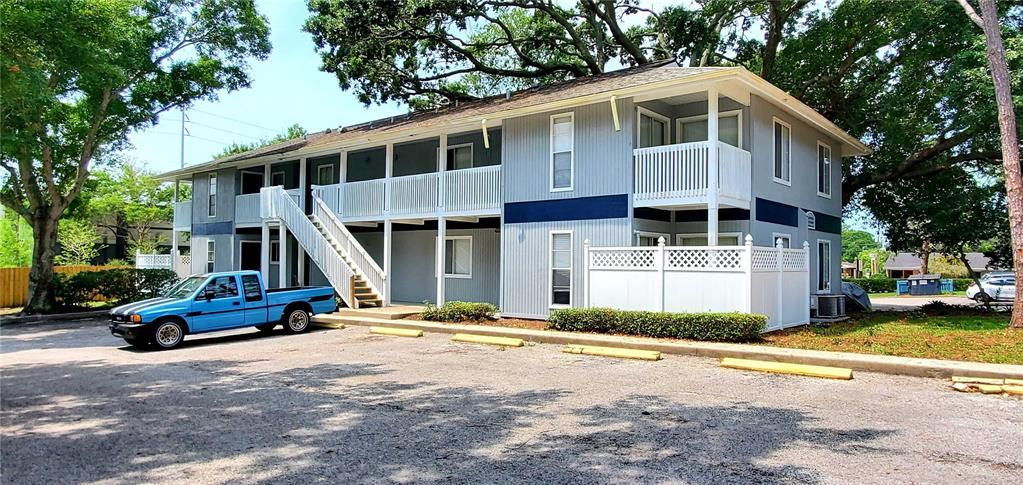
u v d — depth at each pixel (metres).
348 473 5.18
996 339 11.52
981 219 20.72
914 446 5.77
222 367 10.63
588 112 15.45
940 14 19.47
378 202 20.05
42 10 13.88
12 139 17.47
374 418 7.00
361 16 26.25
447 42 29.16
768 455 5.54
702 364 10.33
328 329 16.16
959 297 35.22
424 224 21.78
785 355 10.24
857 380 8.88
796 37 24.20
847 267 77.00
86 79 17.27
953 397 7.79
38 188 21.47
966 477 4.95
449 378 9.34
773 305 13.29
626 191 14.66
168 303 13.15
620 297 13.95
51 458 5.69
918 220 22.64
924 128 20.98
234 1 21.69
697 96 15.34
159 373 10.12
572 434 6.26
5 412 7.49
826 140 19.94
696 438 6.07
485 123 16.95
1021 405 7.33
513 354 11.62
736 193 14.23
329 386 8.87
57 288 21.86
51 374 10.15
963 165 22.52
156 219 46.94
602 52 29.36
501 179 17.12
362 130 24.06
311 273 25.47
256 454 5.74
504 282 16.88
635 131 15.00
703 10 25.44
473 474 5.12
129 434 6.47
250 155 25.86
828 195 19.88
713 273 12.75
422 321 15.93
